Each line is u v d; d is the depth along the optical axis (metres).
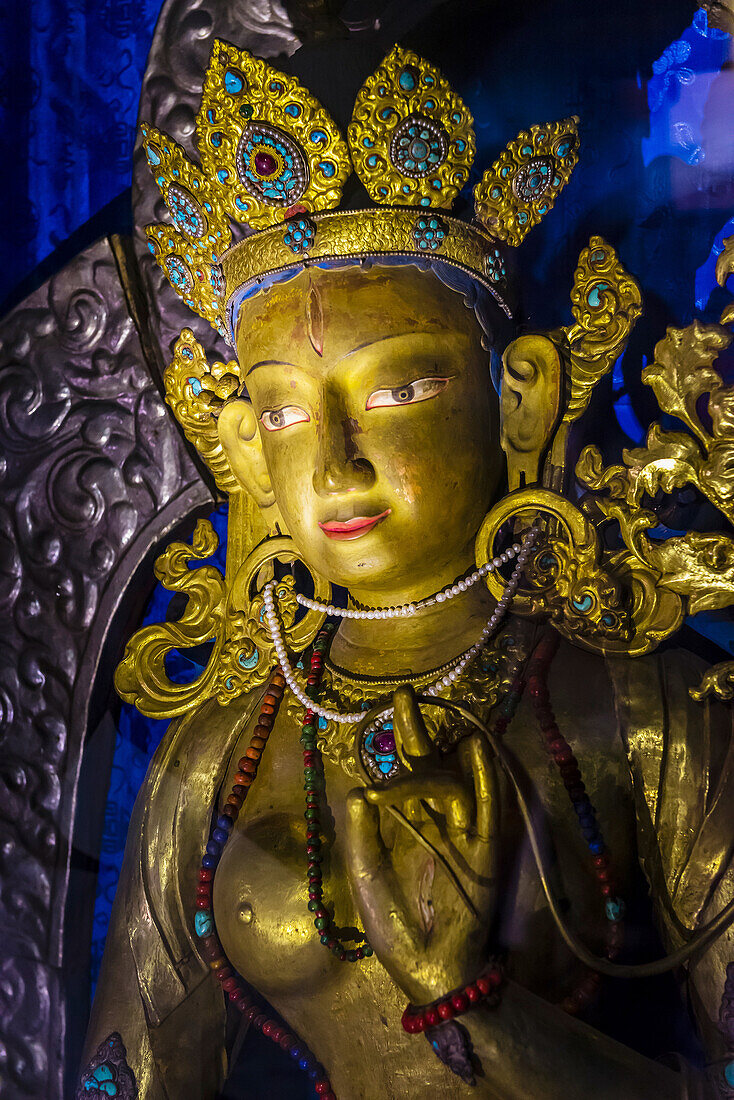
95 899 2.12
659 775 1.65
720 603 1.72
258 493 1.91
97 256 2.08
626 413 1.94
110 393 2.08
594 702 1.69
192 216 1.75
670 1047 1.65
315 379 1.64
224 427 1.90
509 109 1.93
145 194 2.06
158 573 2.00
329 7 1.81
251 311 1.71
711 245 1.93
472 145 1.64
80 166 2.15
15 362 2.12
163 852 1.86
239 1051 1.91
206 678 1.95
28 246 2.15
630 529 1.76
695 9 1.92
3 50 2.17
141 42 2.13
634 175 1.95
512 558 1.78
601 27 1.95
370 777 1.66
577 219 1.96
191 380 1.98
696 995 1.57
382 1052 1.61
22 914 2.07
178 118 2.02
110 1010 1.83
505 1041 1.42
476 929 1.44
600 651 1.74
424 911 1.46
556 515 1.75
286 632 1.92
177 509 2.05
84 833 2.09
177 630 1.97
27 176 2.16
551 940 1.58
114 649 2.10
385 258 1.63
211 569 2.00
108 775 2.13
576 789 1.62
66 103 2.15
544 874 1.58
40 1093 2.02
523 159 1.68
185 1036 1.81
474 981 1.43
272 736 1.82
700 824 1.62
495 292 1.72
